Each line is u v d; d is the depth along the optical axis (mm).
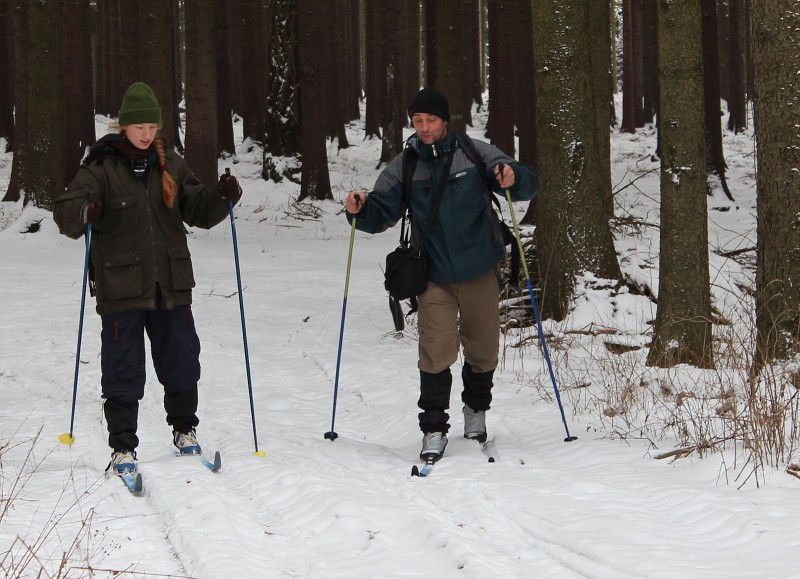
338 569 4809
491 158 7328
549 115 13477
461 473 6695
